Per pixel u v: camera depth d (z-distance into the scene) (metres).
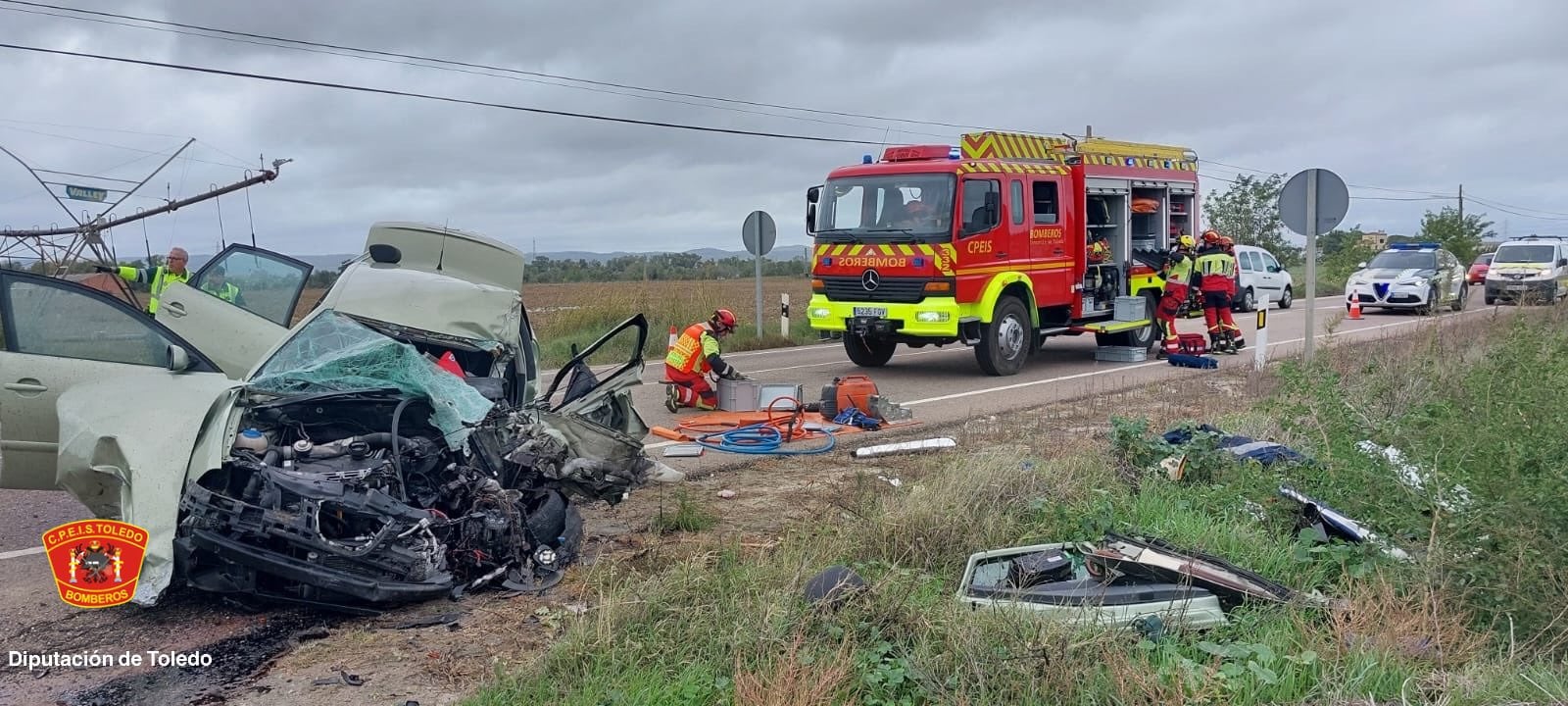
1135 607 4.67
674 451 9.02
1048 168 14.80
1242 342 17.02
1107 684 4.07
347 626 5.11
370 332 6.21
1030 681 4.04
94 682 4.50
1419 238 46.00
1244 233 47.59
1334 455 6.36
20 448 5.69
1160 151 17.22
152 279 10.73
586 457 6.18
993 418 10.48
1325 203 12.50
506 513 5.56
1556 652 4.55
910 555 5.70
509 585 5.54
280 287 8.88
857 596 4.66
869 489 7.10
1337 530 5.85
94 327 5.83
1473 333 13.83
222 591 5.04
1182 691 3.98
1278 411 8.39
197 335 7.71
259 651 4.83
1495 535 4.93
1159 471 7.21
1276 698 4.05
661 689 4.14
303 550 5.00
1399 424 6.28
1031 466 7.02
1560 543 4.80
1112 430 8.08
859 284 14.03
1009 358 14.38
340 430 5.74
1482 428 5.56
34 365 5.67
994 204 13.88
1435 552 5.03
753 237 19.78
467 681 4.47
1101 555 5.14
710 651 4.42
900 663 4.19
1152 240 17.30
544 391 12.53
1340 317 8.89
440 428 5.71
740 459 8.88
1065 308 15.62
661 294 24.50
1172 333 16.36
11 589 5.68
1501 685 4.07
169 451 4.95
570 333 20.33
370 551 4.98
